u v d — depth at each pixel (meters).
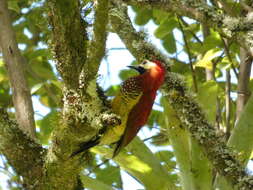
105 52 6.91
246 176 7.92
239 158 8.41
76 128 6.72
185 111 8.59
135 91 8.84
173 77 8.95
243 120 8.71
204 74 13.44
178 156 8.59
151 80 8.87
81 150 7.00
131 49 9.74
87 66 6.50
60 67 6.58
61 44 6.48
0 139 7.36
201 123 8.45
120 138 8.67
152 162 8.76
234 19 9.06
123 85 8.92
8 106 12.16
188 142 8.69
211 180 8.40
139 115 8.84
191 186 8.34
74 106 6.62
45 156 7.38
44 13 7.29
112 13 9.80
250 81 12.19
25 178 7.39
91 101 6.69
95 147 9.00
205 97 9.32
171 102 8.77
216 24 9.13
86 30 6.68
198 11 9.23
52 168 7.11
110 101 8.70
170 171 11.70
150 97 8.98
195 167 8.45
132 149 8.89
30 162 7.36
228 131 10.68
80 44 6.54
